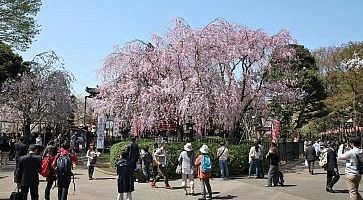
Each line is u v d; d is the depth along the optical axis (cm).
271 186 1712
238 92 2561
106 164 2612
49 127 4031
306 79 4319
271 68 2808
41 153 1291
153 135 2819
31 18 2436
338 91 4528
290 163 3025
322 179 2017
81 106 6166
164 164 1670
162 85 2328
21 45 2469
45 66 3703
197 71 2327
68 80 3812
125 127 2964
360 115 4316
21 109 3575
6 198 1330
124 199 1377
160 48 2500
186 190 1512
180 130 2472
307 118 4703
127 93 2462
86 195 1454
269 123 4362
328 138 5438
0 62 3566
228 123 2405
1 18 2347
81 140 3509
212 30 2484
